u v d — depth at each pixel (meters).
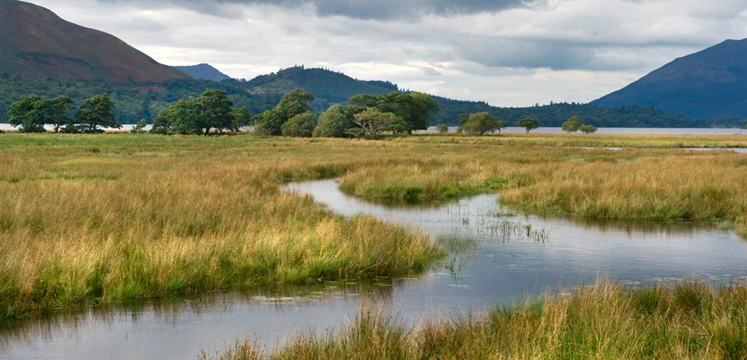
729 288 8.07
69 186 17.38
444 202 20.44
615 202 17.02
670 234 14.16
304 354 5.68
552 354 5.37
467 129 123.25
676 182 19.70
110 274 8.56
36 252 8.96
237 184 20.20
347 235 11.62
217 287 9.15
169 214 12.78
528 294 8.84
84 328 7.35
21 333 7.17
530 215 17.36
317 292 9.05
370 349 5.64
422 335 6.57
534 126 179.25
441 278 10.00
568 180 20.97
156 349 6.62
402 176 25.09
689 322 6.54
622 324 6.10
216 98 111.44
